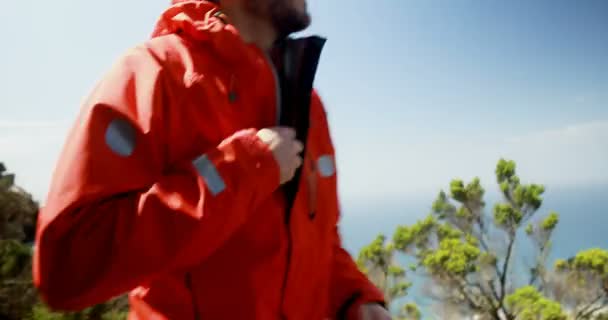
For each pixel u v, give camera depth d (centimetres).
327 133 89
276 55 81
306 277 72
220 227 55
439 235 983
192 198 54
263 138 62
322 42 73
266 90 69
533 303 739
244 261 63
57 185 52
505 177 934
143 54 64
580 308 798
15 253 564
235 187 56
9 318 543
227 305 61
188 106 62
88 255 50
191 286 62
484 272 883
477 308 874
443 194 1011
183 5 73
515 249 909
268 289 64
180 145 61
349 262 94
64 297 50
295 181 67
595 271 779
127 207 53
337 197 88
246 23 78
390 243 995
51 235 50
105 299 52
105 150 54
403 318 910
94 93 61
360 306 87
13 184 1120
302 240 70
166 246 52
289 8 79
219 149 58
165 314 61
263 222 65
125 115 58
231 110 65
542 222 901
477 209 962
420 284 923
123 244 51
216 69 66
